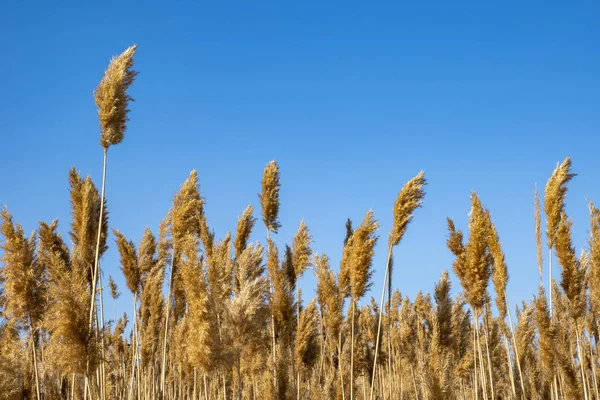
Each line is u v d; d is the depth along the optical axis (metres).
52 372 11.85
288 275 14.31
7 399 9.72
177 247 12.10
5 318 9.25
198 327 9.70
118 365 13.34
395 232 11.27
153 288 13.29
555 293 13.33
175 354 14.24
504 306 12.48
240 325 10.94
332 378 14.30
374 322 15.96
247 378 14.77
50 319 8.69
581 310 11.68
